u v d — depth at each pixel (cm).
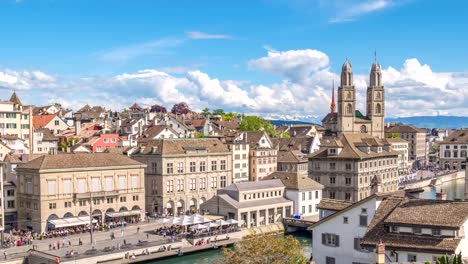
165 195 14425
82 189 12694
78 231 11938
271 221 13738
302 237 12862
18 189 12644
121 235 11744
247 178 17825
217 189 14950
